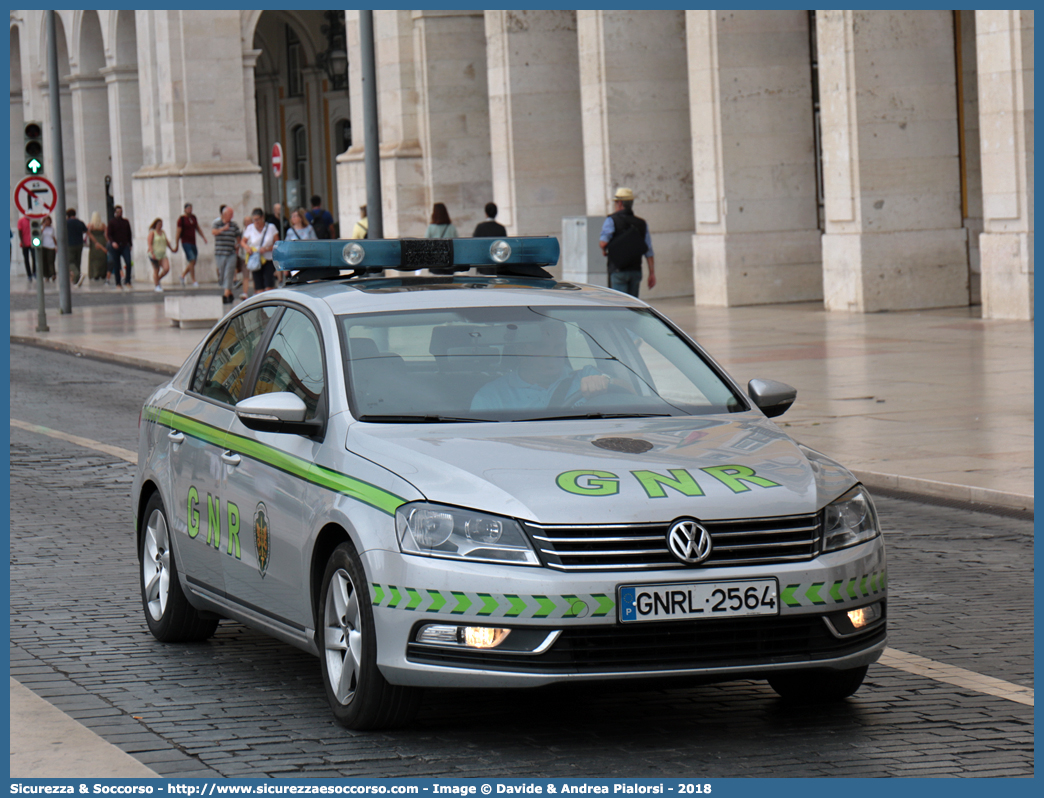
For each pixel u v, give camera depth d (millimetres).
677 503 7160
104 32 67125
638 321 9250
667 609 7051
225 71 59188
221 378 9680
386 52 48875
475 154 47906
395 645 7250
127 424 22109
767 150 37688
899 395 20703
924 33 33531
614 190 40875
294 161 80625
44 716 8039
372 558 7348
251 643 9812
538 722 7812
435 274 10094
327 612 7789
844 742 7422
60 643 9812
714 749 7320
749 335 29609
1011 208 29516
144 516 10414
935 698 8180
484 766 7090
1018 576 11359
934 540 12773
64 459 18672
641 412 8469
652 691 8430
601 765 7090
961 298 33938
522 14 43719
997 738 7457
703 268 38406
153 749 7449
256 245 44562
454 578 7094
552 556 7039
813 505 7379
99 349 33188
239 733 7691
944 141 33750
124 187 66812
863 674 7949
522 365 8633
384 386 8344
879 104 33438
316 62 76688
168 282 59594
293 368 8891
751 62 37531
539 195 44188
